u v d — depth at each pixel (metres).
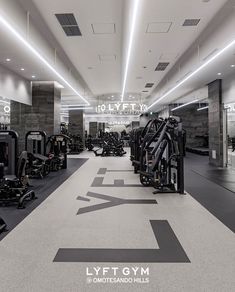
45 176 7.43
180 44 6.25
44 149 7.80
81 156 14.03
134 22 4.66
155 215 3.95
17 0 4.31
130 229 3.39
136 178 7.19
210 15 4.70
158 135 6.21
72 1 4.43
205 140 16.89
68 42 6.44
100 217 3.86
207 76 8.43
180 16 4.71
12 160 4.84
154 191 5.48
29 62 7.20
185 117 16.97
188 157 12.96
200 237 3.12
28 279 2.23
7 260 2.56
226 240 3.03
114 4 4.55
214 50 5.37
